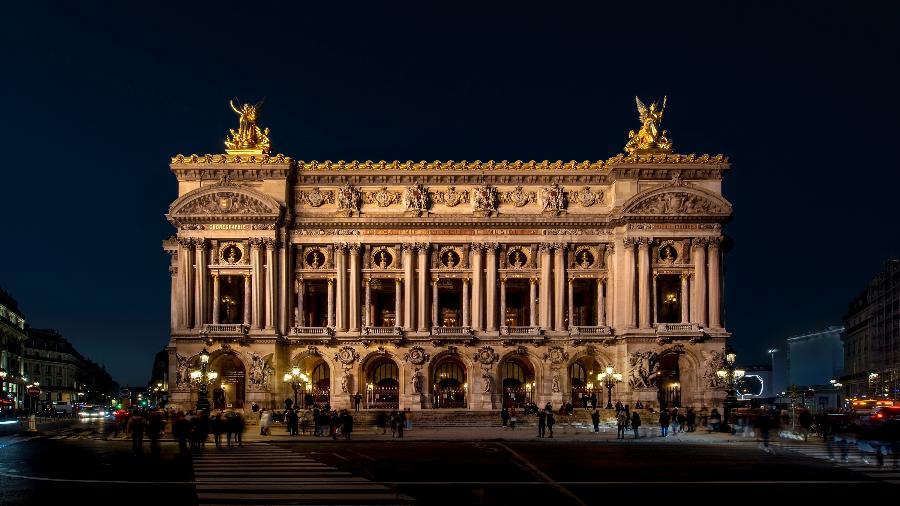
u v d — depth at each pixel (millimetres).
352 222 127000
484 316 127250
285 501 43406
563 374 125688
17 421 141125
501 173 127312
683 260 125938
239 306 132875
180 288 125562
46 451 72500
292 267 128125
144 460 63875
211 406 118125
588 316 134125
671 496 45688
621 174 125375
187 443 81938
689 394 124750
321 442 82875
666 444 80312
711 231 124938
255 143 128625
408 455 68062
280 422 111250
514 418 103875
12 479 52312
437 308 127938
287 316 126625
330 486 48781
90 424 128625
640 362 122062
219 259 126625
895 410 78375
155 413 69688
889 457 66062
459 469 57750
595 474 55000
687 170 125250
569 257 127875
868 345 184125
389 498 44469
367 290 127875
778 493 46656
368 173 127500
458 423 112438
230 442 77750
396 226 127250
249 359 124250
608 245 127438
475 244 127438
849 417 89438
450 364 131625
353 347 126062
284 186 126438
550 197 127000
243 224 125688
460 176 127500
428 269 127750
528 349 126062
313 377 132000
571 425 109625
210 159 125875
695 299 124500
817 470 56812
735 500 44375
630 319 123750
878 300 173500
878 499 44625
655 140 128500
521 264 128625
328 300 128625
